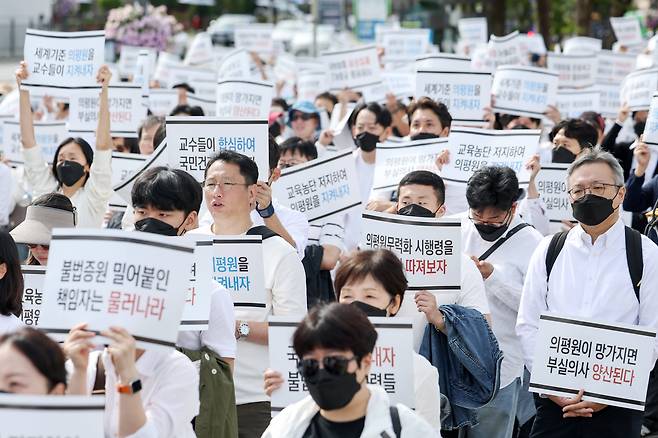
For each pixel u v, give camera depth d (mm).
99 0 57844
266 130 9672
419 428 5402
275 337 6688
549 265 8344
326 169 11086
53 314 5648
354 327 5258
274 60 31188
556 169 12484
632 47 25203
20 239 8977
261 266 7918
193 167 9719
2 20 55250
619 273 8102
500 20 39188
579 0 34500
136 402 5535
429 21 46500
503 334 9180
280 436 5566
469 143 11602
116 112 14164
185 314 6715
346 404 5316
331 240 10898
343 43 39250
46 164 12383
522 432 9758
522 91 15328
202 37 25703
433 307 7977
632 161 15758
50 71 12352
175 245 5719
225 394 7020
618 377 7645
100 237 5684
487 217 9234
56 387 5207
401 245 8203
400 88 21031
